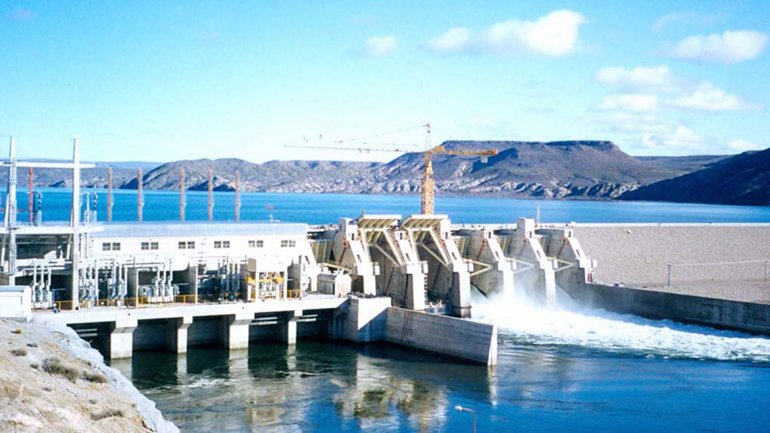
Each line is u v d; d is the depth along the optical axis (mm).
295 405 74062
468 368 89125
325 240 117562
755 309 107875
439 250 124375
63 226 88562
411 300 116562
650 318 120438
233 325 94125
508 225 141625
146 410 56781
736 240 158875
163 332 94688
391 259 120438
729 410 75250
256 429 67125
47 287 87500
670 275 145500
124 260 95000
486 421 70688
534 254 131750
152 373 83750
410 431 67500
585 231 148125
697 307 114188
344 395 77625
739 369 90438
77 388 52656
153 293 94375
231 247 104062
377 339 101500
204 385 80000
